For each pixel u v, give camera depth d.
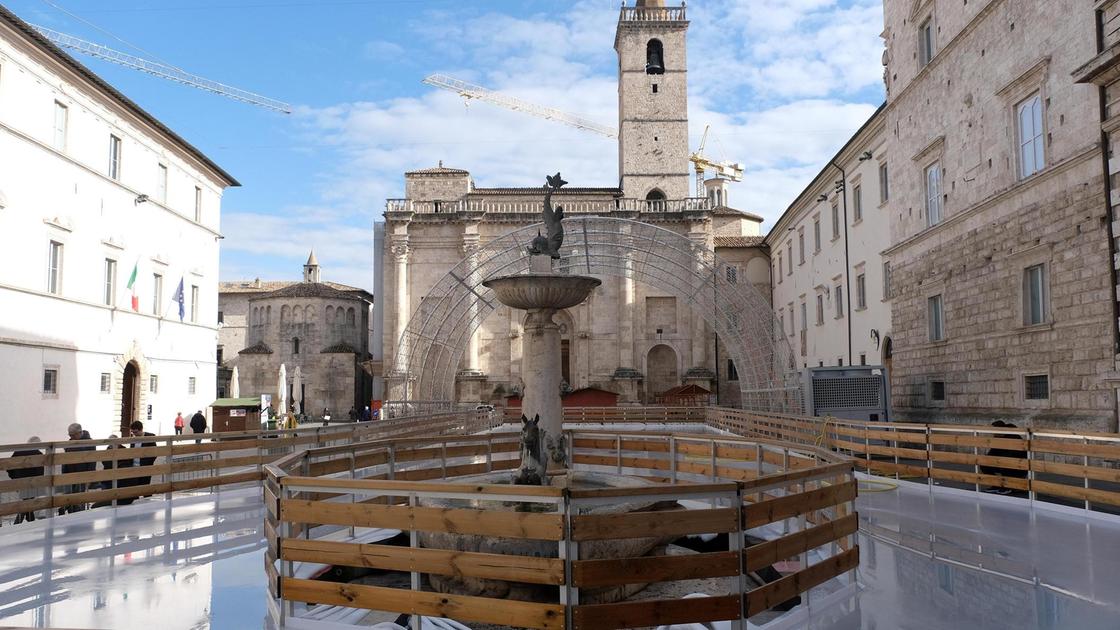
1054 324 20.27
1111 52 16.58
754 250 62.72
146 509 15.12
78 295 31.05
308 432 18.59
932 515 13.30
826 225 44.00
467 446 15.87
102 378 32.84
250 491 17.59
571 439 18.23
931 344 27.91
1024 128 22.03
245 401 43.12
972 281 24.84
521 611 6.60
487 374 59.91
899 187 30.98
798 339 51.88
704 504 14.96
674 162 63.56
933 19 27.69
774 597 7.23
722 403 60.34
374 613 8.42
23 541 11.85
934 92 27.64
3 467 12.88
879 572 9.34
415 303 60.50
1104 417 18.17
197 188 42.66
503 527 6.71
